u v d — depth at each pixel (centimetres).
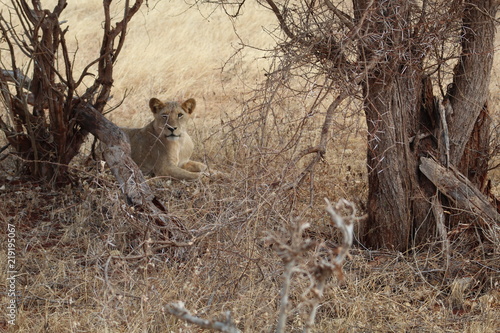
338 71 873
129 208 943
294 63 896
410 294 921
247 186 853
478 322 852
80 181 1302
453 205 1041
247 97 1997
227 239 884
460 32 1002
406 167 1019
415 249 1036
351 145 1535
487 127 1060
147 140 1509
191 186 1376
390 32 895
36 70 1235
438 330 843
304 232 1019
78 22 2806
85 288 875
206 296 841
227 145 1456
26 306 891
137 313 805
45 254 978
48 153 1287
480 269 975
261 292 837
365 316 851
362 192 1202
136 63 2294
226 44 2516
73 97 1273
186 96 2089
